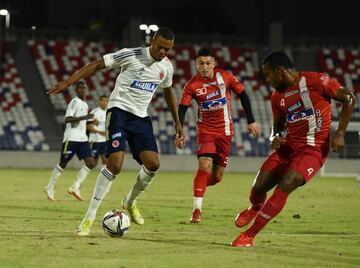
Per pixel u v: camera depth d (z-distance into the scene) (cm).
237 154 10544
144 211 3828
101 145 5334
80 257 2111
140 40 11462
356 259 2197
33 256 2119
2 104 10769
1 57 11325
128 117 2653
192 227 3048
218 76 3319
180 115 3297
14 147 10281
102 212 3719
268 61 2375
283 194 2352
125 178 7575
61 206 4041
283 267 2016
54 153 9756
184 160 9881
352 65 12244
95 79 11381
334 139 2314
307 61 12206
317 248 2427
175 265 2011
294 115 2403
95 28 14700
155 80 2650
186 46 12225
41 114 10706
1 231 2714
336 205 4522
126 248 2311
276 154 2531
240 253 2255
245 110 3344
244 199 4916
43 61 11481
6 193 5038
